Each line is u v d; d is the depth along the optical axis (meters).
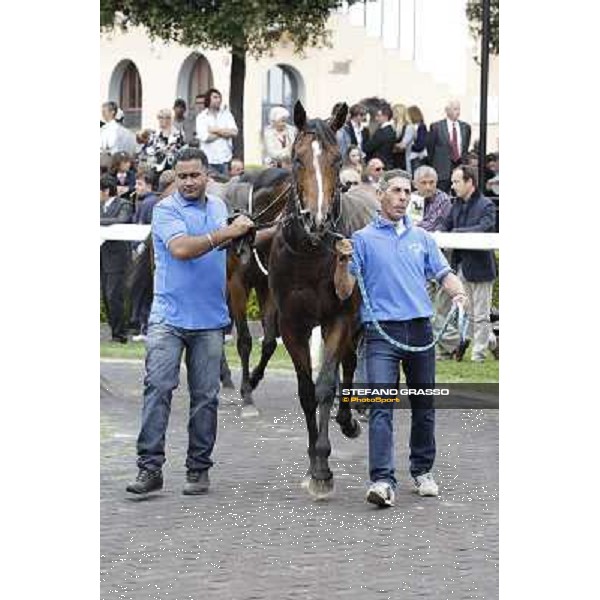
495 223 15.34
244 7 19.47
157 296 10.00
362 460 11.34
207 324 10.02
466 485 10.33
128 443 11.79
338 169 9.55
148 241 13.47
